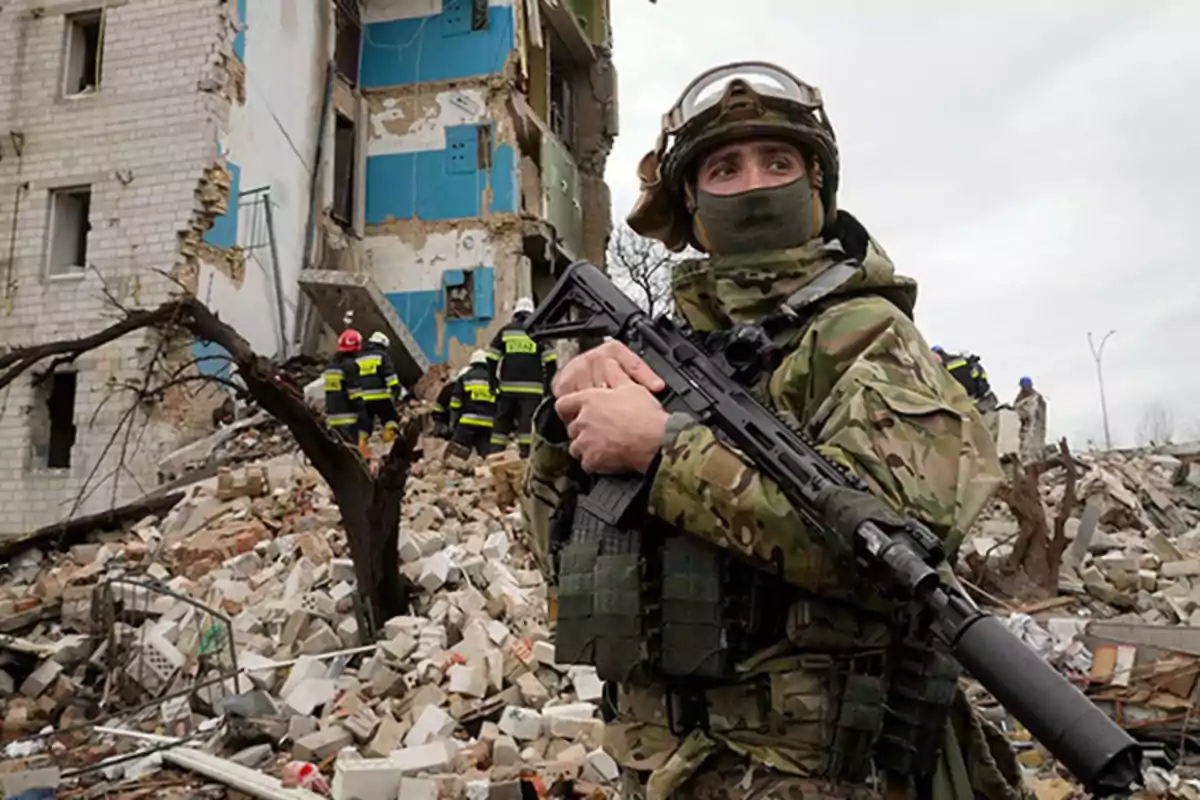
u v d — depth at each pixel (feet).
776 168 7.13
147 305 46.60
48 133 49.83
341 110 60.39
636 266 58.44
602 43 77.25
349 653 19.86
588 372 6.59
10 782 14.11
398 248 61.00
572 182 71.00
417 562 23.40
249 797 14.48
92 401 45.70
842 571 5.53
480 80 61.72
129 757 15.85
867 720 5.65
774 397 6.57
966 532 5.59
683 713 6.27
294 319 53.83
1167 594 25.95
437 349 59.62
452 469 33.65
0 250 49.01
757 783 5.98
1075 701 4.12
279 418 20.36
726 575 6.09
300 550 25.64
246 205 50.65
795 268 6.97
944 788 6.07
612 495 6.31
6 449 46.19
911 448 5.58
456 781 14.25
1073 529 30.30
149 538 30.22
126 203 48.08
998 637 4.47
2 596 27.37
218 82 48.67
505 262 59.98
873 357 6.07
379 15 63.46
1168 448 52.01
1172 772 15.93
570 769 14.73
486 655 18.58
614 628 6.27
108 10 50.21
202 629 21.15
